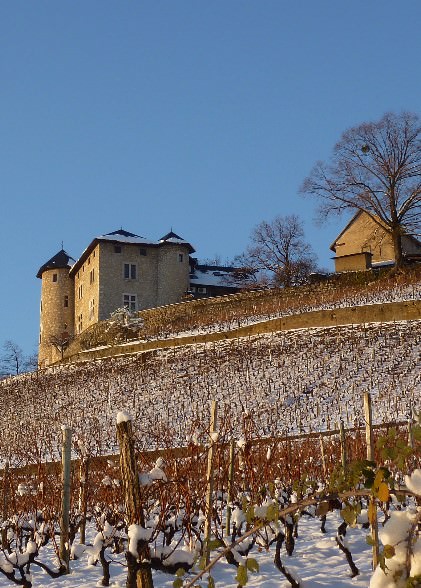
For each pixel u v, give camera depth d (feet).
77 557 29.32
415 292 121.90
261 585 22.34
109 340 156.87
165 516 26.89
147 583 17.60
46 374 132.77
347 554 23.39
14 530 29.94
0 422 102.17
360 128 147.95
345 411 78.02
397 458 11.11
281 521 22.18
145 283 190.60
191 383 102.22
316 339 107.55
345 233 179.32
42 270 219.00
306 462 41.37
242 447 31.24
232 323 136.05
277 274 189.06
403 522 8.98
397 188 146.92
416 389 80.69
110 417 92.68
